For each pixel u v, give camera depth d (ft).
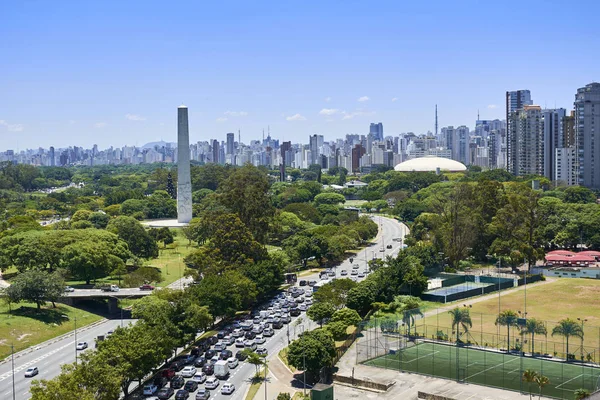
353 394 466.29
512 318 543.39
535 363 516.73
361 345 568.00
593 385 463.42
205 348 591.37
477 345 568.41
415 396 458.50
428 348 564.30
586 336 580.30
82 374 395.14
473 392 459.73
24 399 464.65
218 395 469.57
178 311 563.07
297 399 453.99
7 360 569.64
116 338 456.86
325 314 635.25
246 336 622.54
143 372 450.30
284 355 563.48
